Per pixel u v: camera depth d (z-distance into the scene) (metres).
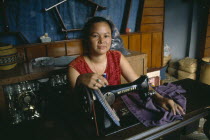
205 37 4.64
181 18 5.17
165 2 5.00
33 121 1.41
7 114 2.32
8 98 2.35
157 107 1.45
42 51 3.41
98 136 1.19
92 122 1.30
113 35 2.93
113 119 1.20
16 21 3.25
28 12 3.30
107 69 1.87
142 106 1.47
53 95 2.51
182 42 5.33
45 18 3.49
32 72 2.34
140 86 1.45
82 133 1.23
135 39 4.56
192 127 1.62
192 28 4.95
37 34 3.49
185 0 4.96
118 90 1.38
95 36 1.56
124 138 1.15
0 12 3.06
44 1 3.38
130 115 1.39
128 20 4.54
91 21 1.59
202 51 4.78
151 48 4.91
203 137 2.63
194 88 1.87
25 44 3.30
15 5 3.17
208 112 1.48
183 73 4.80
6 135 1.25
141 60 3.07
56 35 3.69
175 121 1.31
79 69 1.77
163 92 1.67
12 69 2.51
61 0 3.50
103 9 4.02
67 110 1.55
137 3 4.50
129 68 1.96
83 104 1.29
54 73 2.41
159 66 5.20
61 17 3.64
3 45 2.52
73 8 3.69
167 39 5.61
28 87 2.49
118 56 1.93
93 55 1.77
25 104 2.41
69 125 1.33
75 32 3.85
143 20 4.64
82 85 1.24
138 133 1.19
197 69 4.73
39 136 1.22
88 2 3.77
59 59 2.84
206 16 4.55
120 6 4.27
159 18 4.81
